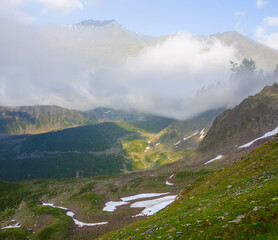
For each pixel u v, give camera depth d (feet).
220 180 156.76
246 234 54.13
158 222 108.27
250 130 572.51
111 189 507.30
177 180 442.91
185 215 94.89
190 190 197.77
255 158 152.97
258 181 105.81
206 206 98.94
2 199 564.30
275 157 130.11
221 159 481.05
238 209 69.72
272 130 519.19
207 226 66.80
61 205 433.48
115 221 277.03
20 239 255.29
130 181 563.48
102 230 255.29
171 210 140.36
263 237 50.67
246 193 89.45
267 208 60.64
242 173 135.95
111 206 372.17
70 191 591.78
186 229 71.87
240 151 472.03
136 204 346.33
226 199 93.56
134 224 143.02
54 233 263.49
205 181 191.31
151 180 519.60
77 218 325.42
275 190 72.74
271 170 111.96
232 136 602.85
